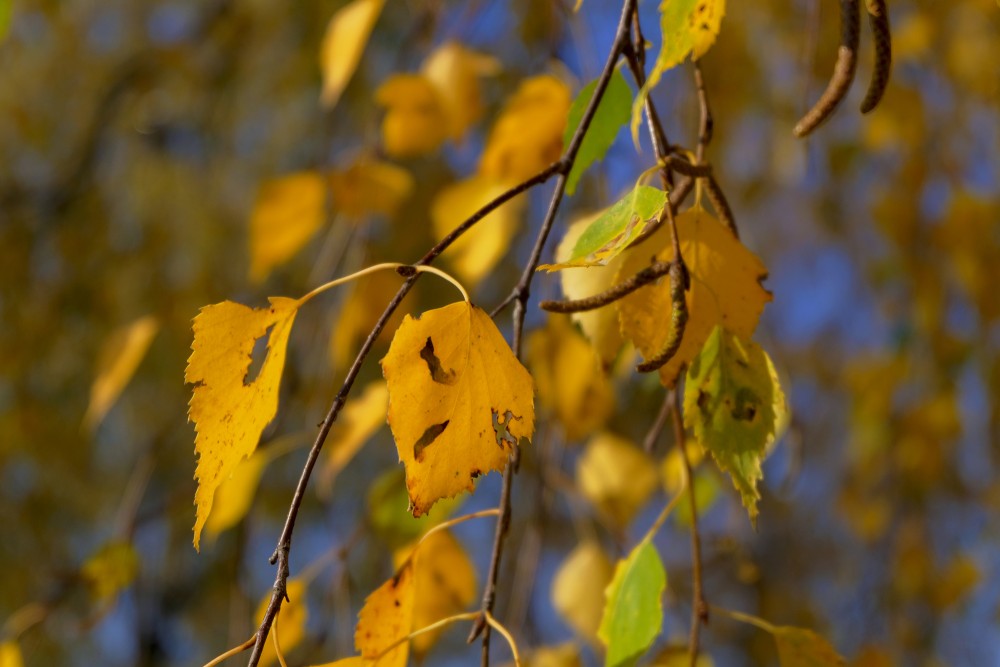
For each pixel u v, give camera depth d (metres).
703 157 0.65
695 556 0.69
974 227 1.28
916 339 1.44
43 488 1.59
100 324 1.58
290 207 0.85
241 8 1.58
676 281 0.62
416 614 0.76
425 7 1.13
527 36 1.39
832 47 1.30
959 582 1.40
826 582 1.86
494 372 0.62
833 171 1.39
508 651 1.15
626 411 1.17
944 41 1.37
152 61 1.59
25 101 1.65
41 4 1.58
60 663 1.56
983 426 1.58
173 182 1.64
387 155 1.02
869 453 1.46
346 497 1.58
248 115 1.65
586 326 0.68
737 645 1.69
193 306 1.56
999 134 1.45
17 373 1.53
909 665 1.49
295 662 0.96
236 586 1.02
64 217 1.62
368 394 0.81
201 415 0.62
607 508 0.87
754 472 0.63
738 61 1.31
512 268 1.38
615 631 0.69
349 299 0.89
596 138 0.68
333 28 0.83
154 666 1.40
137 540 1.56
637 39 0.66
